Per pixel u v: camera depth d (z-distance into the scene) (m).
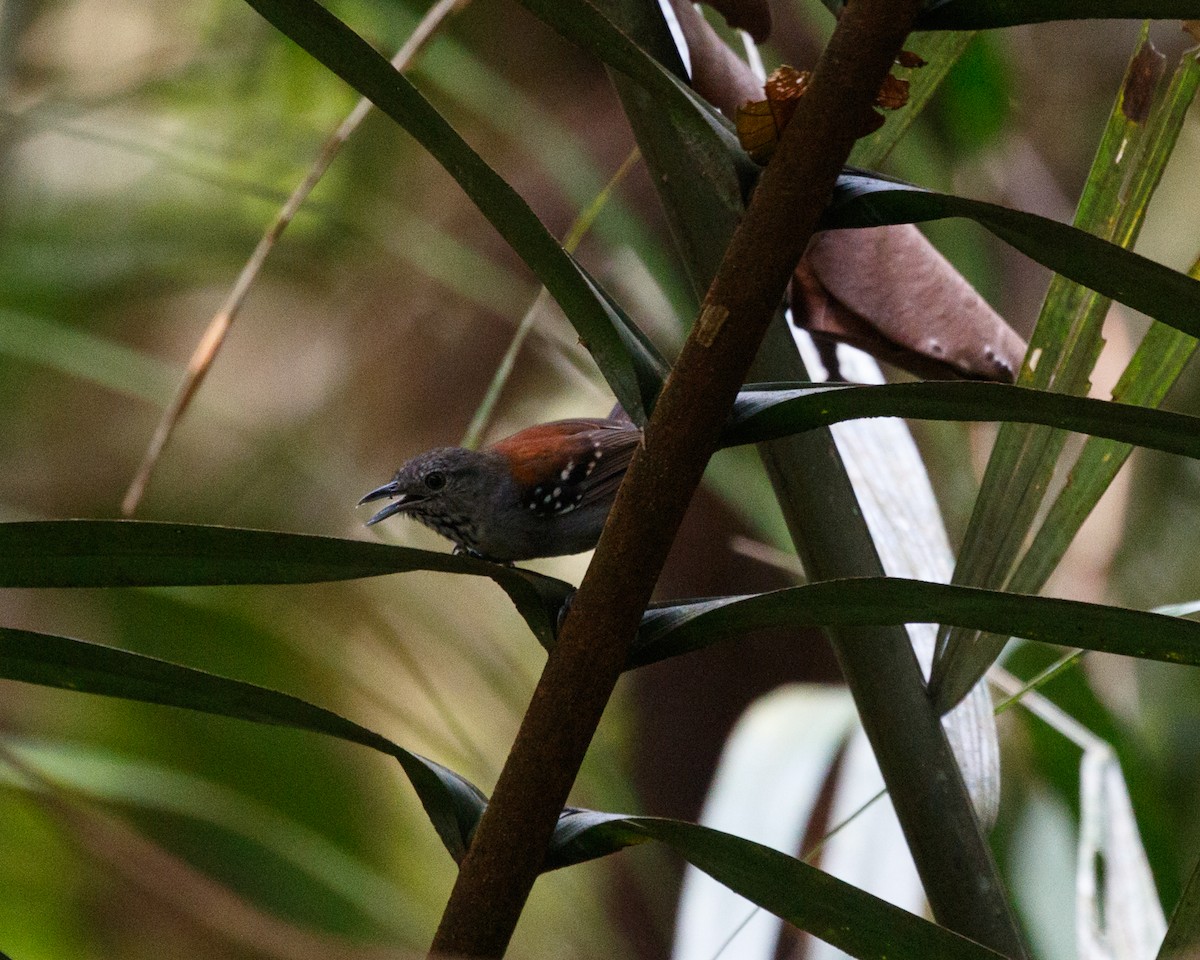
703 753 9.92
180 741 8.25
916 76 4.15
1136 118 3.75
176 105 10.22
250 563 2.81
